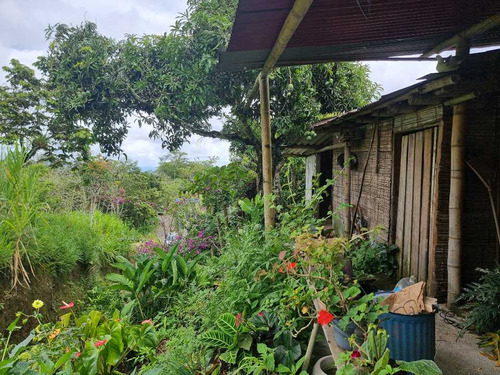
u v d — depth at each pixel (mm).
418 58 3271
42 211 5379
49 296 4012
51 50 6941
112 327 2410
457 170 2725
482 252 2910
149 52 6887
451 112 2840
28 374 1797
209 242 5480
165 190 12844
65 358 1946
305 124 6711
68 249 4586
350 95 8445
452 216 2760
